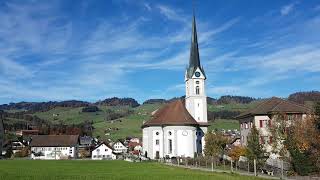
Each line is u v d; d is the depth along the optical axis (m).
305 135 52.66
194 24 131.12
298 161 48.62
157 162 99.44
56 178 47.34
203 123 123.50
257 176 48.47
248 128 88.69
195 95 127.31
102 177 49.06
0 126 168.75
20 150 176.25
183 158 95.50
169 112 118.06
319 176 45.97
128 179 46.06
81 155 180.62
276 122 65.00
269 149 67.88
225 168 68.38
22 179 45.81
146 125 120.00
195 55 129.25
